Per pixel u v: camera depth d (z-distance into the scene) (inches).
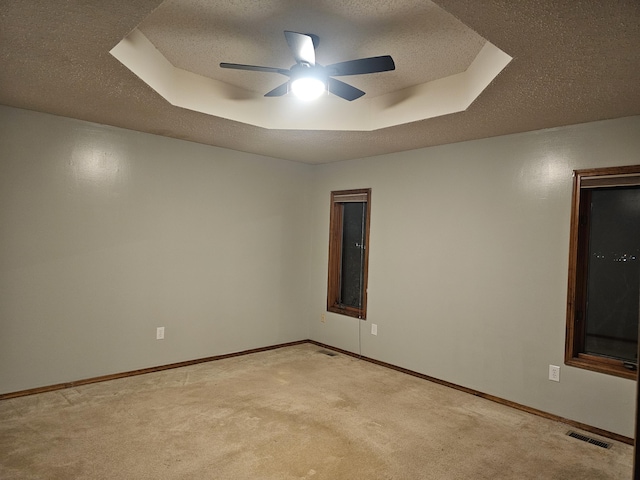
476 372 142.9
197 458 96.3
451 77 120.0
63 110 126.3
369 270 181.0
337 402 132.2
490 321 140.0
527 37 72.0
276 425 114.5
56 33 76.9
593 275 123.6
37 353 130.6
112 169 143.9
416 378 157.5
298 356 182.5
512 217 135.4
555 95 99.4
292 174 199.9
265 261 190.4
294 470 92.7
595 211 123.5
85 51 84.6
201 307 169.0
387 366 171.0
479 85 104.4
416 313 161.9
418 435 111.3
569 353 122.2
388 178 174.4
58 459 93.6
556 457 102.0
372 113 141.6
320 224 205.0
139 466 92.1
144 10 68.5
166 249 158.2
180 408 123.4
